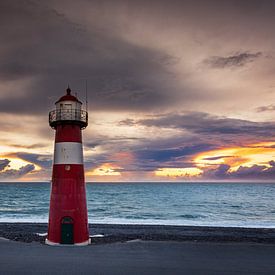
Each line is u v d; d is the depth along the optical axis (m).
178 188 178.12
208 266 14.46
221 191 141.88
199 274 13.25
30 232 28.83
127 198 96.69
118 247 18.09
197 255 16.52
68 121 18.89
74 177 18.73
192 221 44.84
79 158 19.17
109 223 40.06
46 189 153.75
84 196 19.31
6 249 17.16
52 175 19.42
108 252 16.73
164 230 31.78
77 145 19.17
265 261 15.46
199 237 26.67
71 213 18.42
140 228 33.22
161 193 124.81
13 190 143.00
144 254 16.52
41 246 17.95
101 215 53.66
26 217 48.94
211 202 82.44
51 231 18.75
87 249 17.30
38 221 42.19
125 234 27.92
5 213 55.28
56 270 13.43
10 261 14.77
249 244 19.69
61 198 18.56
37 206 69.12
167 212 58.91
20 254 16.06
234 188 177.75
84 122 19.47
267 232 31.45
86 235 19.03
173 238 25.64
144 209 64.19
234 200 89.25
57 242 18.36
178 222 42.94
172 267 14.20
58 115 18.94
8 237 24.48
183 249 17.86
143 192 132.50
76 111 19.03
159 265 14.48
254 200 89.44
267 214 56.44
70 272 13.18
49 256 15.68
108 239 23.83
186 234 28.95
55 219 18.59
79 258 15.39
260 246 18.97
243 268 14.20
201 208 66.88
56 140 19.31
